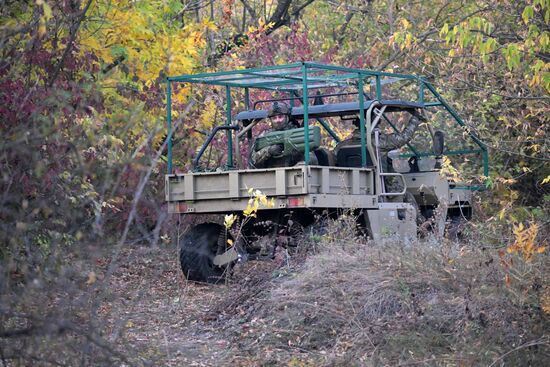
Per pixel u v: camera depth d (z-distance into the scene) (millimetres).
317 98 13586
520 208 13844
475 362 6504
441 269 7750
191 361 7078
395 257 8047
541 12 13438
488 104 14992
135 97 11328
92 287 5488
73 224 5633
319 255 8625
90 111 8547
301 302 7797
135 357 6355
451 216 13234
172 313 8812
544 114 14188
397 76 11812
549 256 7855
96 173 5391
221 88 15781
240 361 7145
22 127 5469
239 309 8492
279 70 12023
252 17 21281
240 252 11008
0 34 6965
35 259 5324
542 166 15688
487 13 15969
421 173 12570
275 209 10727
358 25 21891
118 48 12062
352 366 6742
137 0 12172
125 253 7840
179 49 12453
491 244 9438
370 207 10852
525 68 13844
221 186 10688
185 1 18359
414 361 6680
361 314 7520
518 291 7188
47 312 5348
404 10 19188
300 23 22016
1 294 5016
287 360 7094
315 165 10914
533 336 6660
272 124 11352
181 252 10773
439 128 15672
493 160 15562
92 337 5277
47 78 8680
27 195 5781
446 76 16125
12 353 5266
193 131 13586
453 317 7164
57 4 8969
